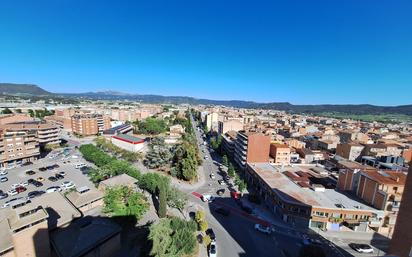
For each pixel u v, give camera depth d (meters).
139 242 54.62
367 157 121.19
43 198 59.47
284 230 65.69
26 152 115.31
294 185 83.06
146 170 112.50
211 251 52.31
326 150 164.75
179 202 72.56
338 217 66.00
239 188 88.44
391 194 65.31
